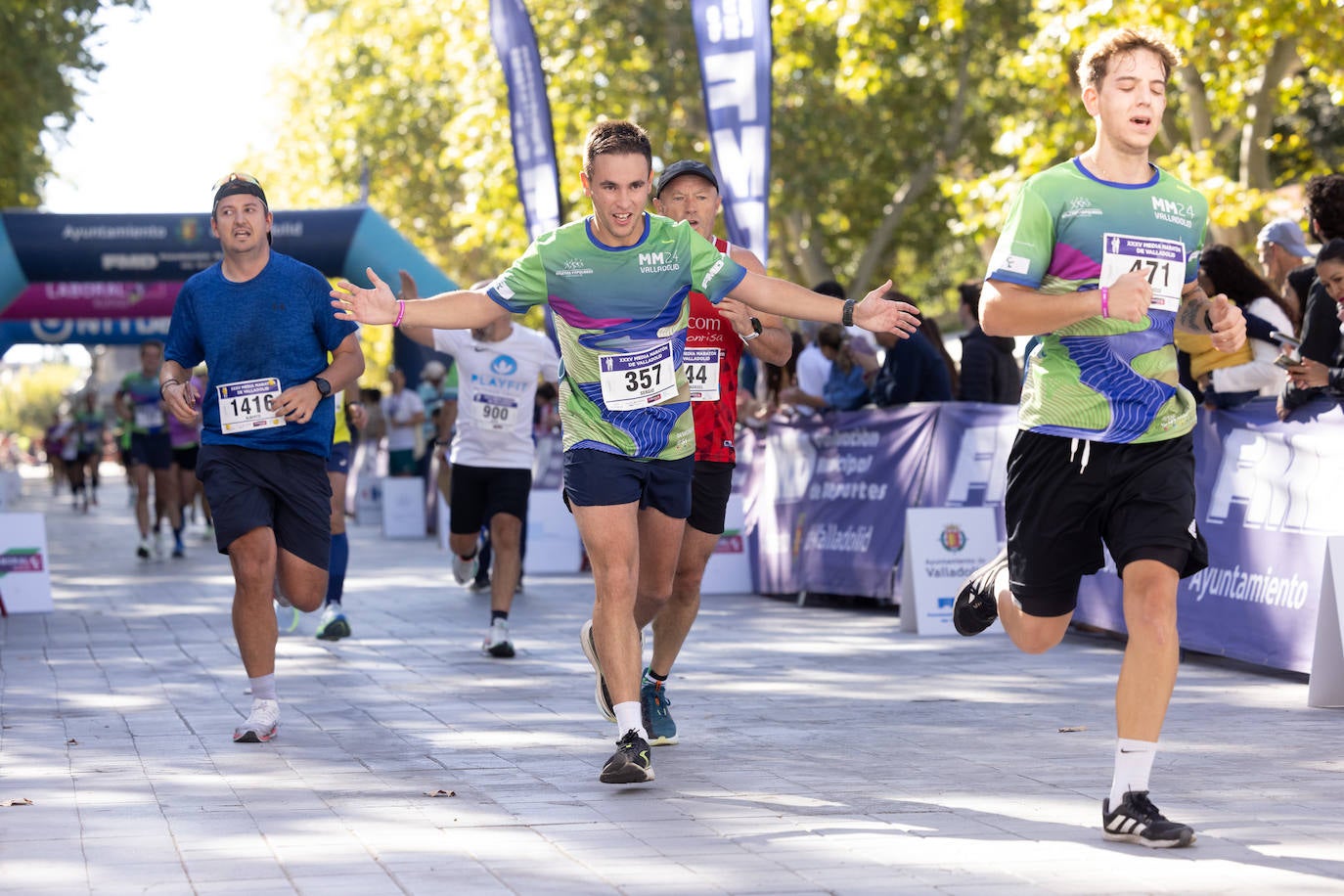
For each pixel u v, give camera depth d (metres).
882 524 16.06
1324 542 10.70
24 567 17.03
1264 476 11.45
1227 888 5.70
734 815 6.98
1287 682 11.09
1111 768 8.01
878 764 8.18
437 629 15.27
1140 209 6.54
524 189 24.83
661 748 8.74
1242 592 11.53
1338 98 30.19
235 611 9.25
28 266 27.89
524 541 19.11
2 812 7.16
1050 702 10.30
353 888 5.79
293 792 7.59
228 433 9.27
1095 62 6.58
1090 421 6.61
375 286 7.55
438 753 8.66
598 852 6.33
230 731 9.49
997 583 7.39
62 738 9.27
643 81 44.97
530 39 24.39
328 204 55.41
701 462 8.77
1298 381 10.71
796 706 10.23
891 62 44.75
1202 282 11.95
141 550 25.67
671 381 7.83
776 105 47.50
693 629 14.91
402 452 33.38
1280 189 31.59
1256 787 7.47
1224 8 28.83
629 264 7.61
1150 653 6.38
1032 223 6.54
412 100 52.78
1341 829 6.61
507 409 13.21
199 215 28.38
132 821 6.96
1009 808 7.07
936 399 16.14
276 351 9.28
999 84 49.28
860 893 5.68
